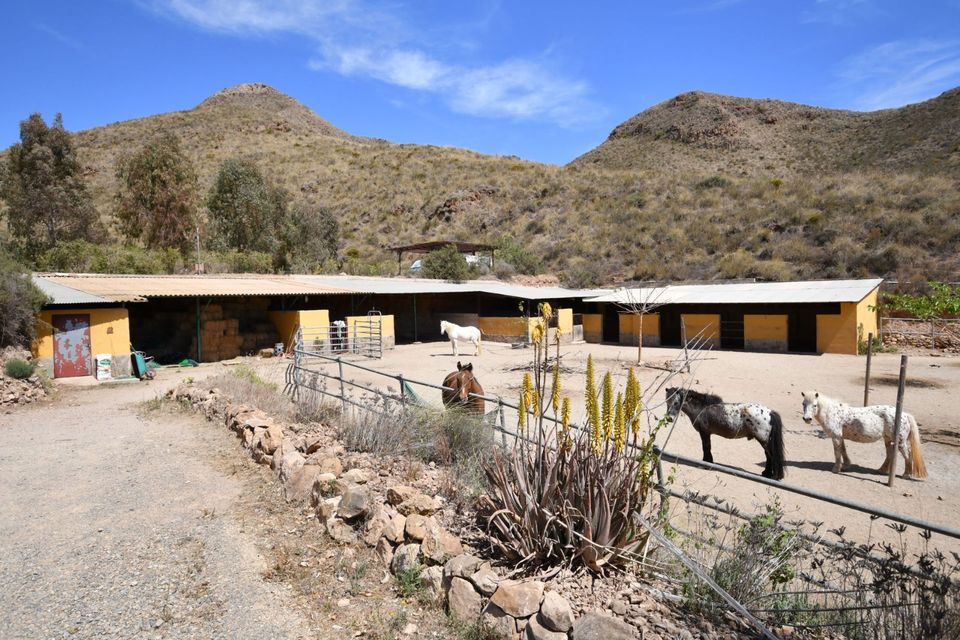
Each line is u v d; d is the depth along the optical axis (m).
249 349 25.59
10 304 16.94
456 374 9.86
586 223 55.56
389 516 5.30
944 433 11.38
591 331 33.84
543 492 4.28
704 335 28.84
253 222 44.22
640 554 4.23
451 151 88.06
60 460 8.84
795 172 75.50
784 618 3.81
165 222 38.97
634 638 3.42
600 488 4.07
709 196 54.72
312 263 44.34
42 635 4.08
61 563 5.23
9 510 6.65
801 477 8.76
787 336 26.53
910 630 3.32
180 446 9.48
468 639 3.88
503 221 60.09
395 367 21.84
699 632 3.60
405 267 49.81
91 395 15.96
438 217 62.25
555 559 4.28
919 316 26.66
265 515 6.31
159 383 18.28
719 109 99.94
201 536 5.78
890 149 71.25
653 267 44.06
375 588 4.66
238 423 9.87
